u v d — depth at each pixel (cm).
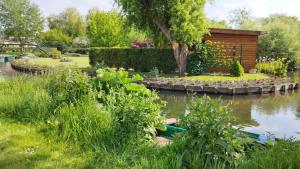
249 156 374
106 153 419
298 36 2812
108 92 579
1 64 3244
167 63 2003
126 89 571
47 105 597
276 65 1988
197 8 1808
